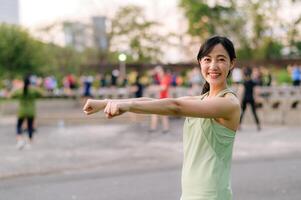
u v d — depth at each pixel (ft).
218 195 7.90
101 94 73.97
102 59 141.90
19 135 37.78
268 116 52.47
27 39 117.60
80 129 51.06
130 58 140.67
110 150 36.14
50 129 51.72
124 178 26.03
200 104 7.43
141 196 21.95
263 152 33.58
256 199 20.94
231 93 8.03
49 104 73.15
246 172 26.76
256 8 117.70
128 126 51.93
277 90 56.24
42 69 121.90
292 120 51.34
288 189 22.70
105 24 141.28
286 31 118.32
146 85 81.25
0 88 107.86
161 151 35.12
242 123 52.24
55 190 23.67
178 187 23.57
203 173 7.94
